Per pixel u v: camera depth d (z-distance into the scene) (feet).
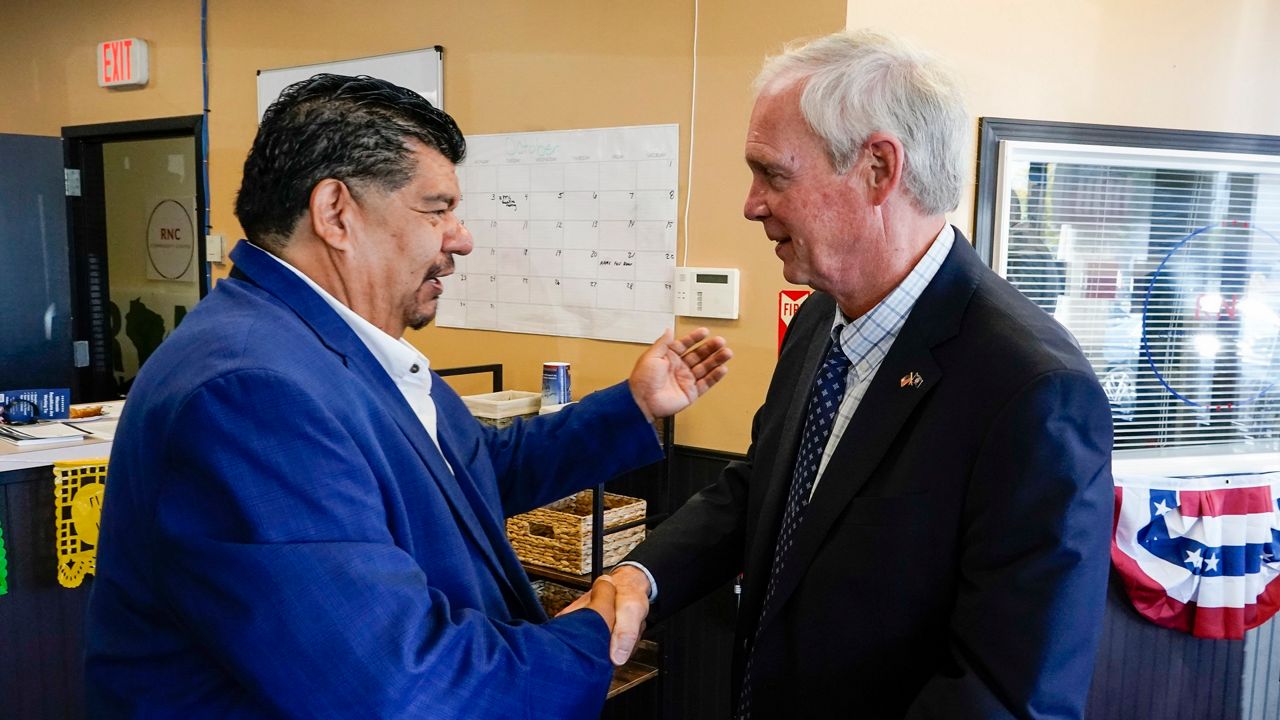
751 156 3.58
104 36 13.29
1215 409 8.89
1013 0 7.79
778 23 7.73
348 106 3.19
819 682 3.54
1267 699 8.70
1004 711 3.03
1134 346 8.60
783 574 3.65
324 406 2.85
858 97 3.38
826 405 3.83
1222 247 8.70
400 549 2.94
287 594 2.63
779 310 7.93
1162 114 8.34
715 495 4.69
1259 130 8.69
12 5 14.42
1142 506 8.11
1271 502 8.29
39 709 7.67
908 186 3.47
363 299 3.33
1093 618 3.09
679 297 8.43
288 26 11.28
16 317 12.68
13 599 7.44
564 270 9.28
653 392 4.27
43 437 7.84
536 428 4.49
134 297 14.23
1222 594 8.20
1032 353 3.21
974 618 3.14
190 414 2.65
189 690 2.92
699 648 8.57
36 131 14.48
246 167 3.31
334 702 2.65
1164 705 8.47
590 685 3.24
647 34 8.53
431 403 3.68
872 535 3.41
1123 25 8.13
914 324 3.54
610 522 7.88
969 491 3.24
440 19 9.98
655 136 8.54
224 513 2.66
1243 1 8.49
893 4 7.39
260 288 3.19
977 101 7.73
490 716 2.93
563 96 9.15
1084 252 8.32
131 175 13.82
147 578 2.87
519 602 3.73
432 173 3.29
